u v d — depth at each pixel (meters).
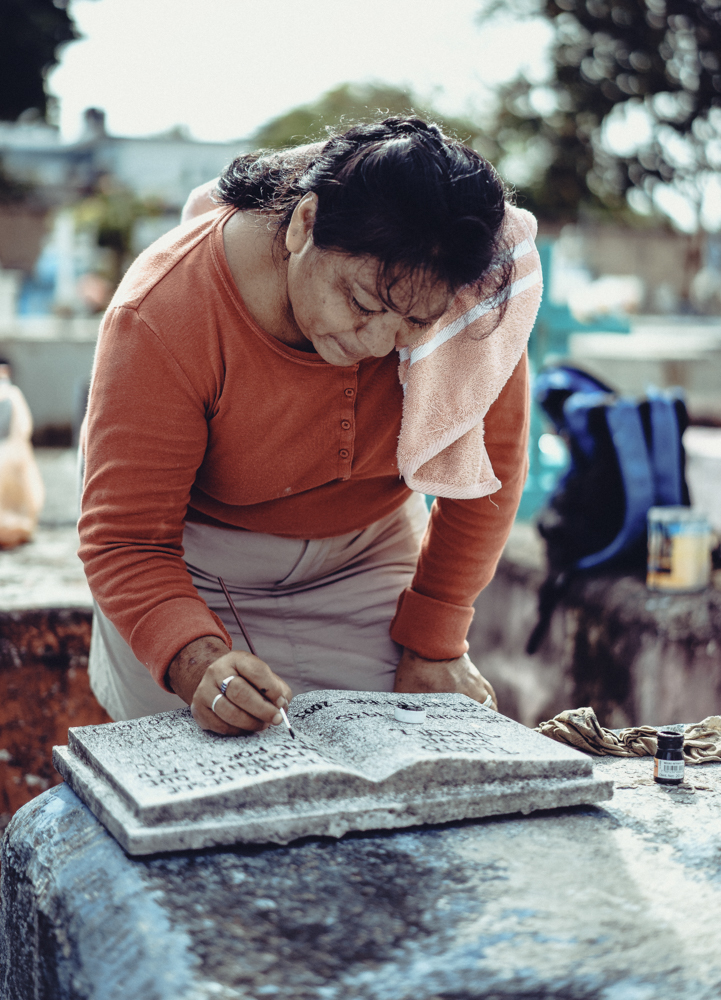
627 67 10.69
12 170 16.28
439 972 0.91
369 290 1.13
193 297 1.29
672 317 13.17
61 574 2.99
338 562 1.69
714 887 1.07
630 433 3.04
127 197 12.75
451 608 1.61
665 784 1.37
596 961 0.93
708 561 2.96
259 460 1.40
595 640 2.98
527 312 1.42
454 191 1.10
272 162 1.34
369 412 1.42
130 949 0.96
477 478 1.46
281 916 0.99
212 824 1.09
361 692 1.46
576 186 11.55
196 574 1.64
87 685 2.58
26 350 6.27
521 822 1.22
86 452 1.35
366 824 1.15
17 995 1.20
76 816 1.20
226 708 1.22
